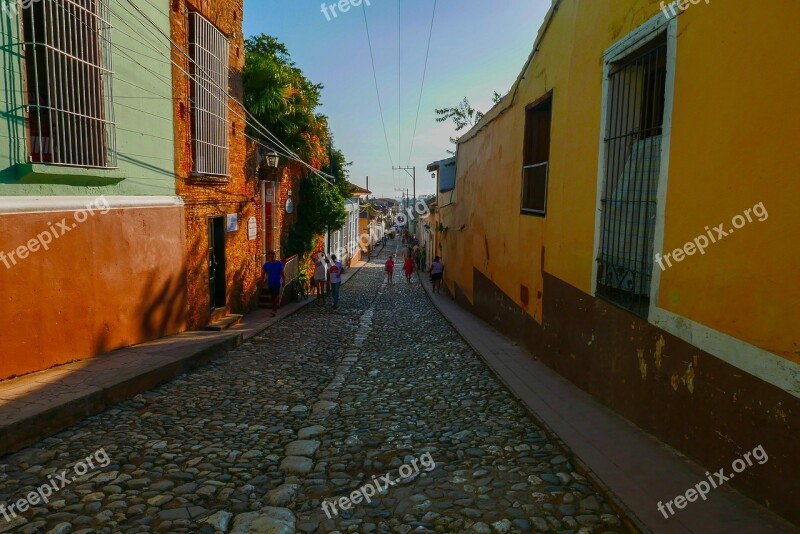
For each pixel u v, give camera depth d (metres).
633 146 5.27
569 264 6.99
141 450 4.73
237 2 12.58
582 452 4.46
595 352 6.10
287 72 15.09
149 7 8.38
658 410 4.60
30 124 5.89
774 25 3.16
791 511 3.03
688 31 4.13
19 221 5.76
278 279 14.08
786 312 3.07
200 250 10.56
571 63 7.01
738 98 3.50
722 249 3.67
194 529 3.46
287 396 6.62
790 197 3.03
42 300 6.15
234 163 12.55
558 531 3.38
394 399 6.51
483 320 13.63
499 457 4.60
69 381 5.91
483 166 13.95
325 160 20.11
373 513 3.69
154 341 8.64
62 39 6.15
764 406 3.26
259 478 4.25
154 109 8.60
